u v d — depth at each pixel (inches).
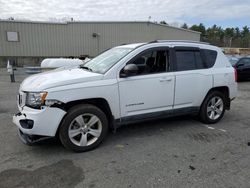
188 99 190.1
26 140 145.0
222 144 164.7
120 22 1059.9
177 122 211.8
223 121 217.9
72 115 144.3
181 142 167.6
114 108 157.8
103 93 151.5
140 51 168.9
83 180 119.4
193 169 130.4
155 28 1132.5
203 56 198.5
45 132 138.9
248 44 2410.2
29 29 932.0
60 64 489.7
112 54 182.7
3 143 162.7
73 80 145.1
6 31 903.7
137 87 163.8
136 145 162.1
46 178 120.7
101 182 117.8
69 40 997.2
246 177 122.6
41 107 136.9
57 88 139.2
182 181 118.7
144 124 205.5
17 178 120.3
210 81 198.5
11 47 922.1
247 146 161.9
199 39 1266.0
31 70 479.2
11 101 286.5
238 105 284.2
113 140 170.7
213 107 207.9
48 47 970.7
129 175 124.1
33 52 952.3
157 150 154.3
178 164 135.9
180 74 181.9
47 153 148.9
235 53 1512.1
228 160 141.3
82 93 144.9
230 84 211.8
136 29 1093.8
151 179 120.4
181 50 186.7
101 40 1047.0
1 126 195.5
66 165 134.2
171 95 180.1
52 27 962.1
